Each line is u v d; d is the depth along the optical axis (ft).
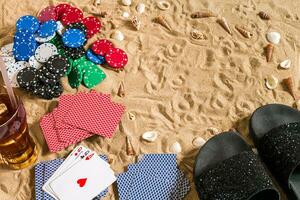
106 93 2.93
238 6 3.29
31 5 3.28
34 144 2.71
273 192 2.48
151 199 2.59
